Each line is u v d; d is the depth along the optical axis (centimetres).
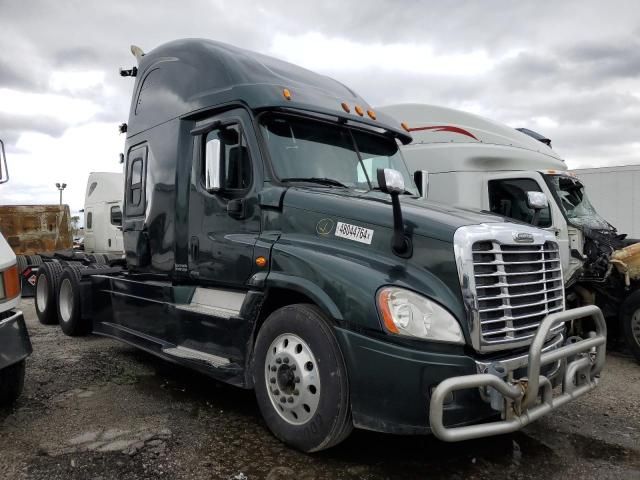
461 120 869
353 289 329
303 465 341
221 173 439
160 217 531
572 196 781
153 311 521
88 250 1429
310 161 443
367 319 319
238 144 445
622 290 681
